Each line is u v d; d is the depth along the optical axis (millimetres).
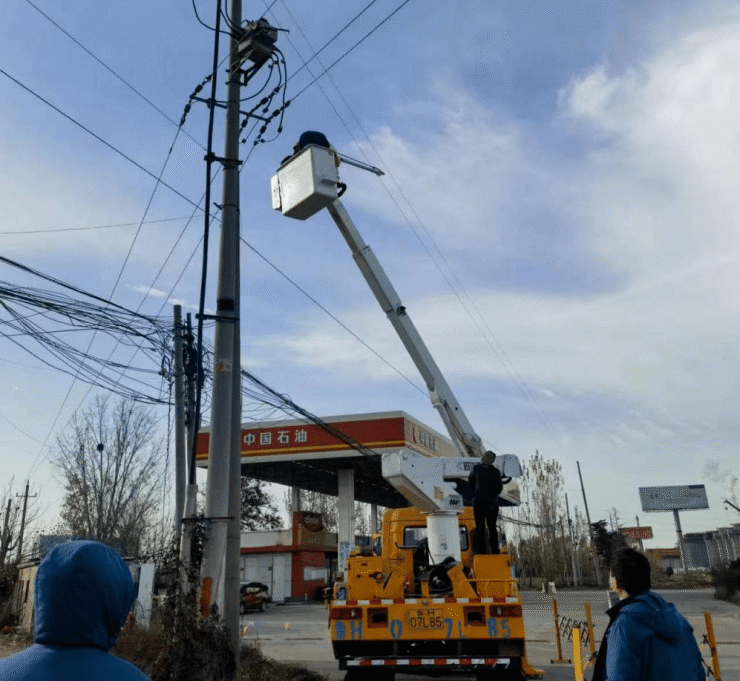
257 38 11211
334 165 10852
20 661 1512
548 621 23969
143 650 9453
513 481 11258
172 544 9367
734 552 67125
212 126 10742
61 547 1653
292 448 33625
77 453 33750
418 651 9453
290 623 25562
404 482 10000
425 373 12055
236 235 10750
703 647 11578
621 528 67000
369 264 11961
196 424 11078
